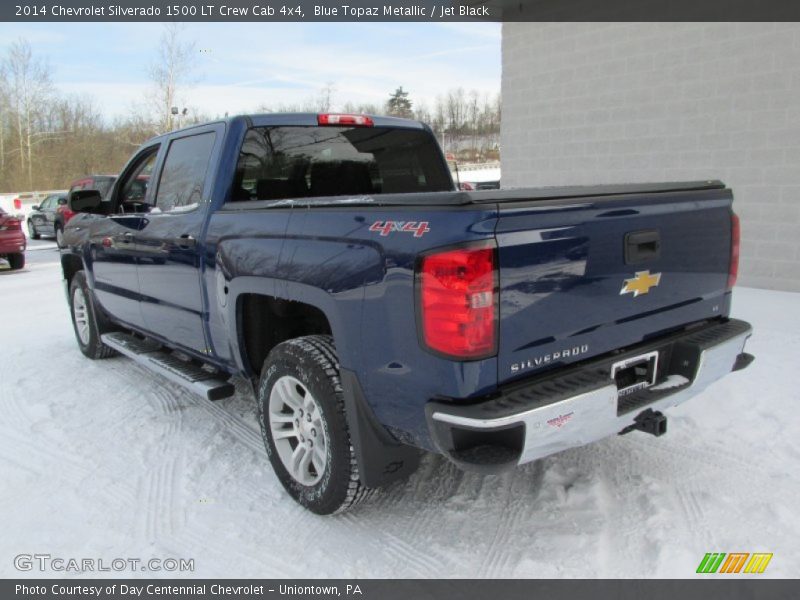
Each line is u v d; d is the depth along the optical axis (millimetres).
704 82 7301
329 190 3840
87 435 3873
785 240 6895
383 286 2330
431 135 4324
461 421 2119
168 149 4074
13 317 7660
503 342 2172
